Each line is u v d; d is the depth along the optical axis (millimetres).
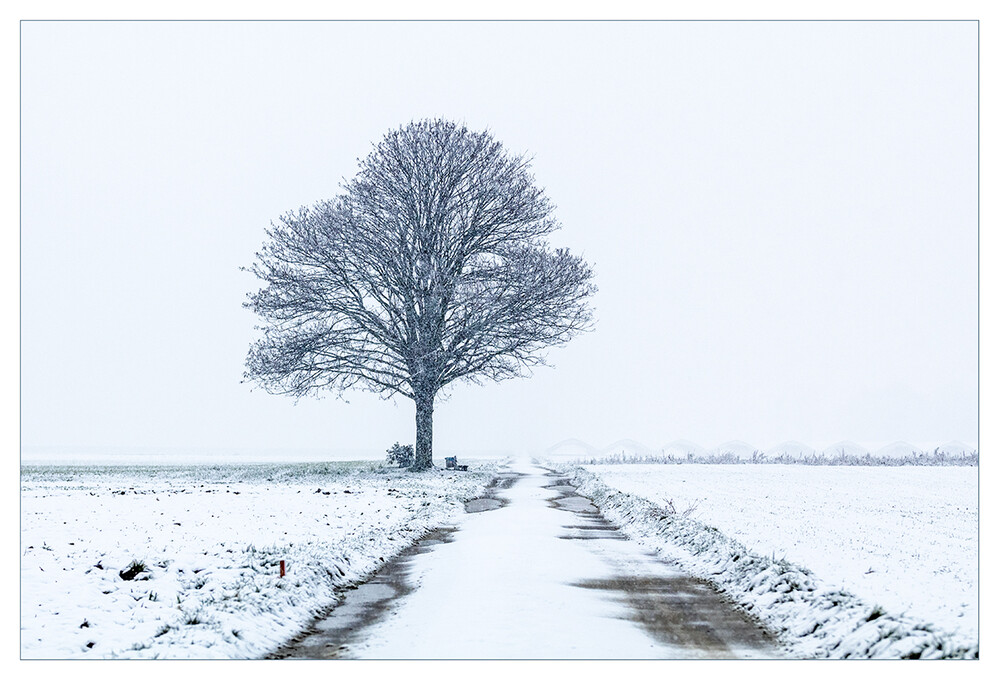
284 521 24531
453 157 50562
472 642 11547
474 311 50094
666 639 11945
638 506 27469
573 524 26031
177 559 17406
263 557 17406
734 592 15289
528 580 16094
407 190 50719
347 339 50750
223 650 11203
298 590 14641
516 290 49781
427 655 10961
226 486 40281
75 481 42531
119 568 16516
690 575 17344
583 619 12969
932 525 23094
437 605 14047
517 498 35375
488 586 15484
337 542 19984
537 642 11531
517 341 50156
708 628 12719
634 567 18156
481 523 25922
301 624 13188
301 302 50094
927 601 12727
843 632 11633
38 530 21484
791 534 20891
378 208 50719
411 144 50625
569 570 17422
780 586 14461
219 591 14227
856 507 28500
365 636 12266
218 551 18500
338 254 50062
